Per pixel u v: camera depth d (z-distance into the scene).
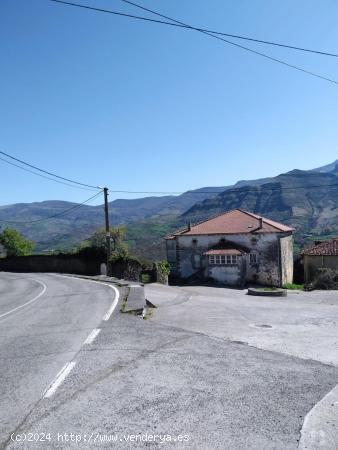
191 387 5.77
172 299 19.17
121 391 5.61
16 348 8.05
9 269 45.78
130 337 8.69
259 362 6.98
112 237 44.81
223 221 37.16
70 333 9.27
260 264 33.22
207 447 4.15
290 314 14.19
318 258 35.31
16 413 4.95
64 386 5.81
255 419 4.78
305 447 4.19
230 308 15.66
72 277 30.97
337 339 9.48
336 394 5.60
